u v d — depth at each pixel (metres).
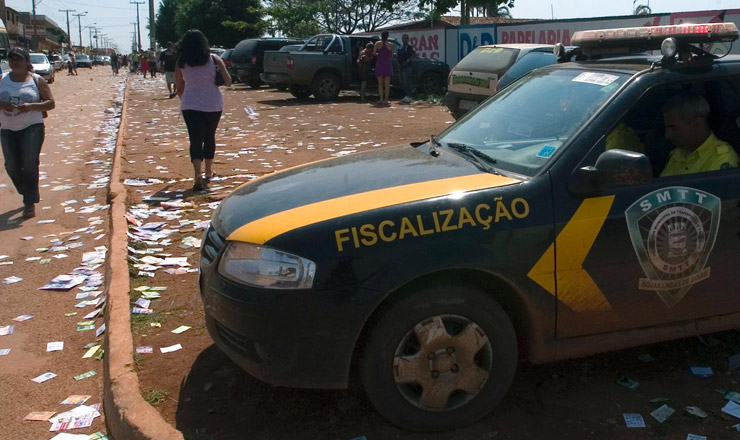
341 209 3.03
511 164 3.35
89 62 74.31
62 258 5.87
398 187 3.19
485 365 3.13
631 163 2.96
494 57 11.99
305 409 3.33
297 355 2.93
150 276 5.08
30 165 7.05
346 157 4.12
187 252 5.66
